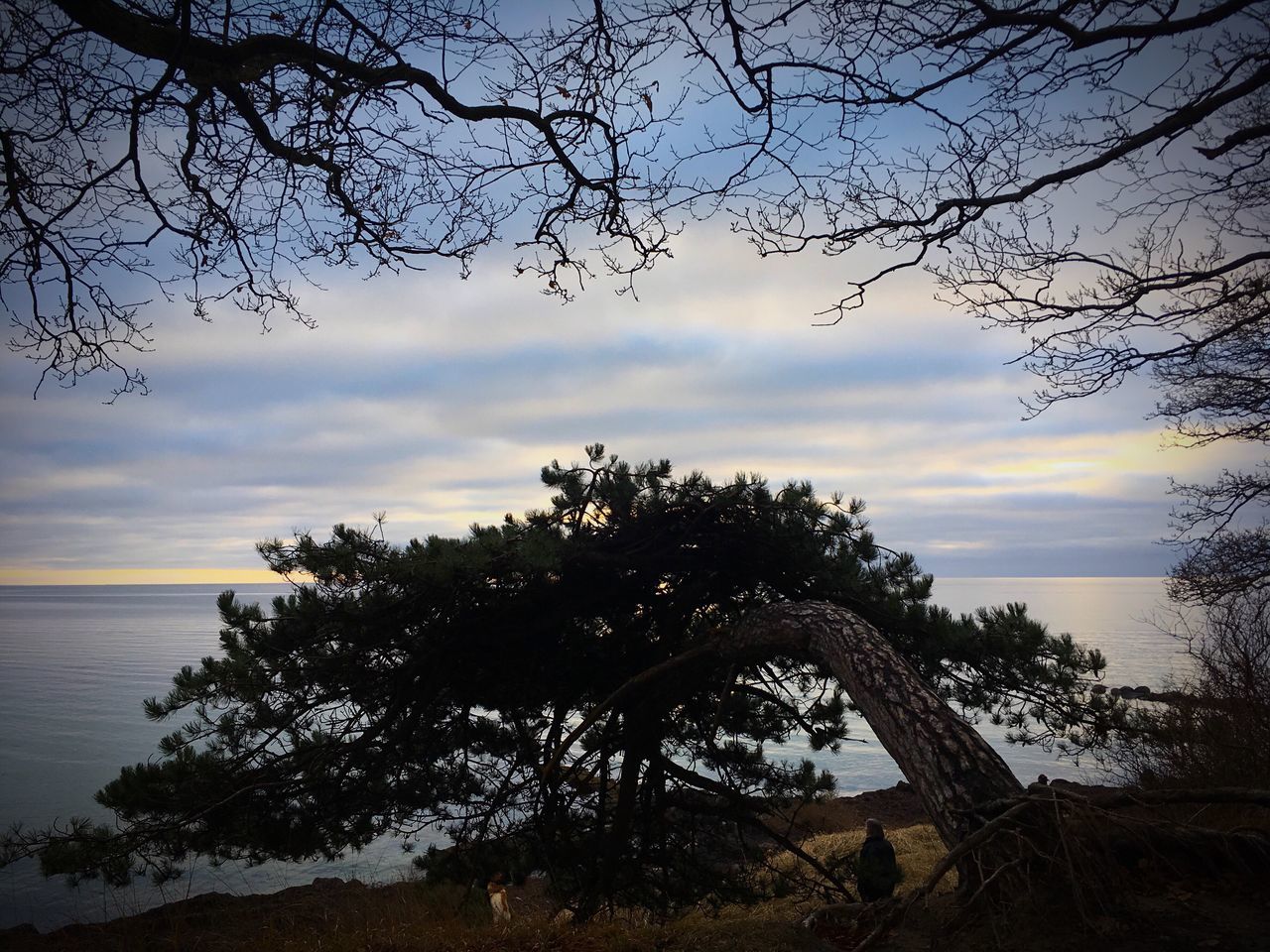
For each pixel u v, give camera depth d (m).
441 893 9.38
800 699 10.06
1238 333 7.82
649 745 9.38
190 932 9.91
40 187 5.33
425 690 8.52
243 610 8.05
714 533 9.02
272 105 4.96
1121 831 4.61
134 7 4.46
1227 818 7.14
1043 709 8.45
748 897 9.69
